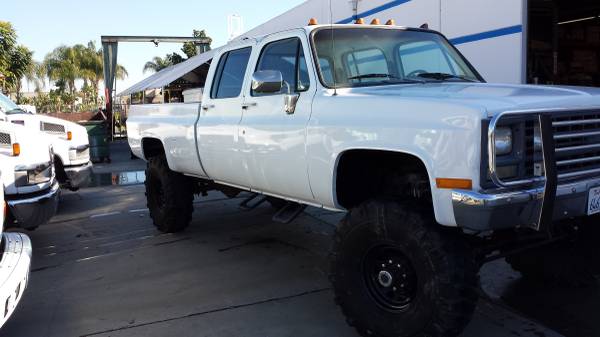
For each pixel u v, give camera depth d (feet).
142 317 13.67
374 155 12.19
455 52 16.46
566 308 13.46
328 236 20.59
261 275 16.48
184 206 21.04
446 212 9.91
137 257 18.84
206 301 14.57
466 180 9.56
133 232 22.41
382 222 10.87
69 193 32.81
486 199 9.31
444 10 29.76
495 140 9.65
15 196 17.70
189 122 18.34
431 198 11.23
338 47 14.17
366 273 11.58
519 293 14.47
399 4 33.17
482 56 27.55
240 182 16.31
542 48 33.88
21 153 17.97
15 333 12.96
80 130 28.60
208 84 17.85
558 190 10.34
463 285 10.07
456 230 10.65
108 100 72.84
